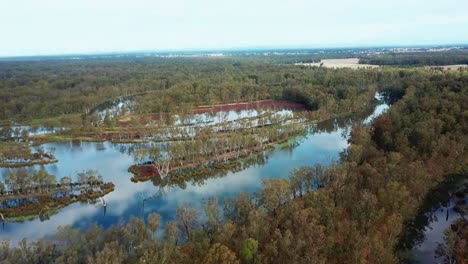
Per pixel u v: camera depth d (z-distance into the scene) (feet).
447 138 394.11
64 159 520.42
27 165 492.54
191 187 415.03
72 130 641.81
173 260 221.87
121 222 309.63
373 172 312.29
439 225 298.35
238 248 227.81
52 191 393.50
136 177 436.76
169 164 461.78
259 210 262.88
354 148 387.55
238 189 401.49
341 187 302.66
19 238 306.96
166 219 335.47
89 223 332.80
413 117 482.69
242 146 520.42
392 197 276.00
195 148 474.49
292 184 324.60
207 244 230.27
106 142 601.62
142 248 228.63
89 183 410.93
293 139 585.22
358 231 238.07
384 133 436.35
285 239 216.95
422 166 338.34
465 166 395.55
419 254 261.44
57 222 336.08
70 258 215.72
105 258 206.49
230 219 266.36
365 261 212.43
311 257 205.87
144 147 551.59
